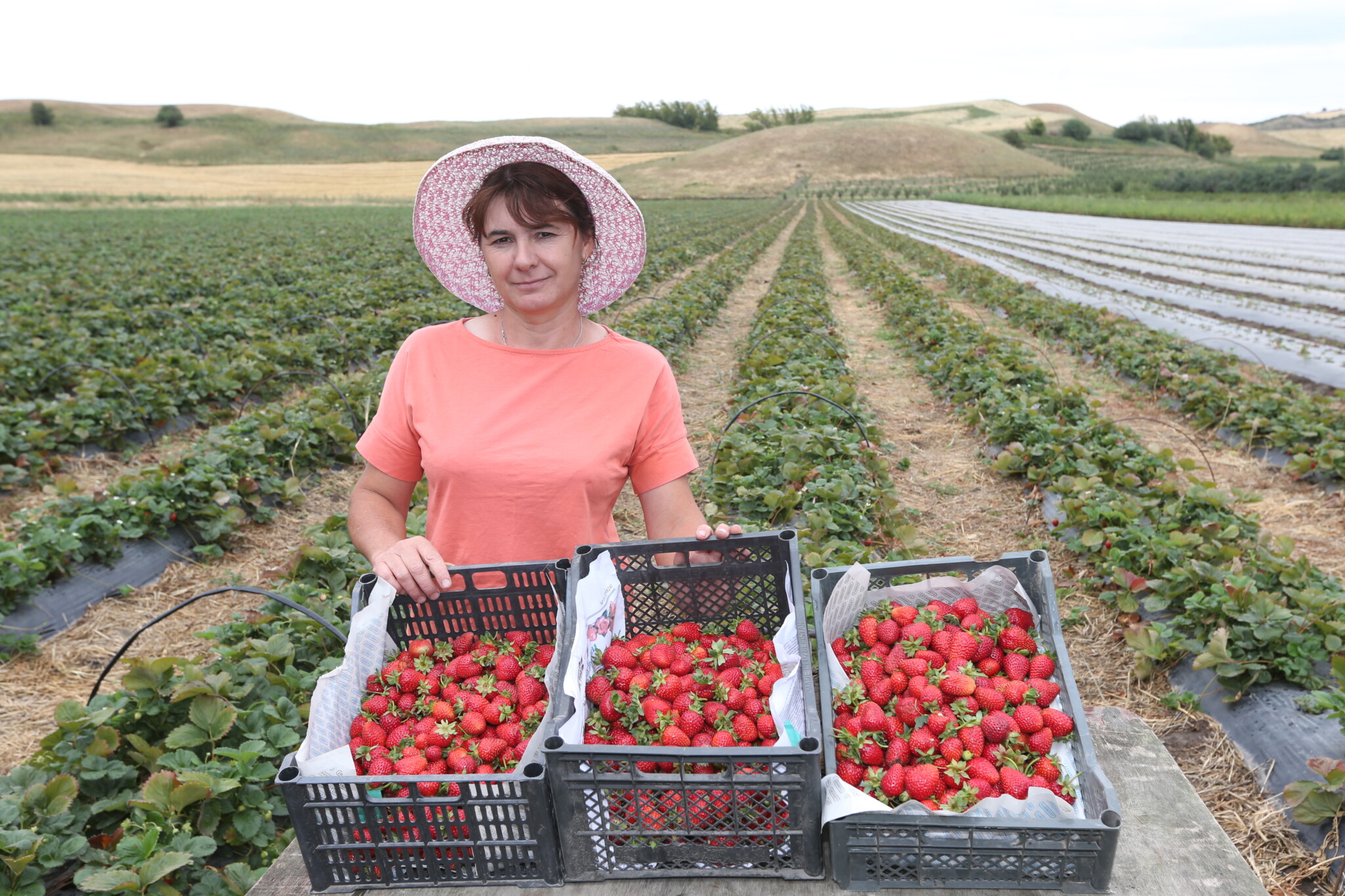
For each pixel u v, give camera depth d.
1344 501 6.72
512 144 2.26
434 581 2.21
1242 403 8.53
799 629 1.95
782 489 6.39
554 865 1.78
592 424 2.41
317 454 7.93
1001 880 1.73
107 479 7.83
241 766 3.33
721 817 1.72
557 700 1.85
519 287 2.27
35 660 5.04
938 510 7.00
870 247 28.27
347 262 22.50
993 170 101.88
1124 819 2.10
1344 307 14.98
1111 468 7.04
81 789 3.37
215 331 12.42
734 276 20.97
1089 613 5.26
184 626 5.50
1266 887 3.23
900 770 1.88
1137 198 55.34
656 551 2.28
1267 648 4.15
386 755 2.00
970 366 10.11
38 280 17.75
